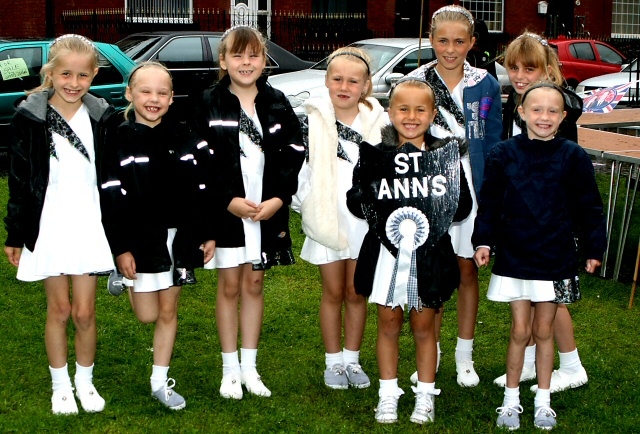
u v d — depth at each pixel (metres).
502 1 21.20
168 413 4.11
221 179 4.11
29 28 17.30
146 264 3.94
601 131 7.28
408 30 19.33
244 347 4.37
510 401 4.07
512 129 4.64
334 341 4.45
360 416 4.12
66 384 4.09
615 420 4.11
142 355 4.83
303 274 6.45
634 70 15.97
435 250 3.94
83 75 3.87
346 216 4.32
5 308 5.55
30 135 3.84
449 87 4.55
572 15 22.16
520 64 4.43
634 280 5.81
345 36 18.86
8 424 3.92
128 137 3.91
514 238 3.89
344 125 4.33
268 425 3.99
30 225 3.86
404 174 3.95
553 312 3.97
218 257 4.19
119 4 17.66
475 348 5.10
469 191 4.05
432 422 4.02
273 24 18.53
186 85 11.33
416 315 4.00
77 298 3.99
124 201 3.90
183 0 17.84
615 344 5.14
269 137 4.18
